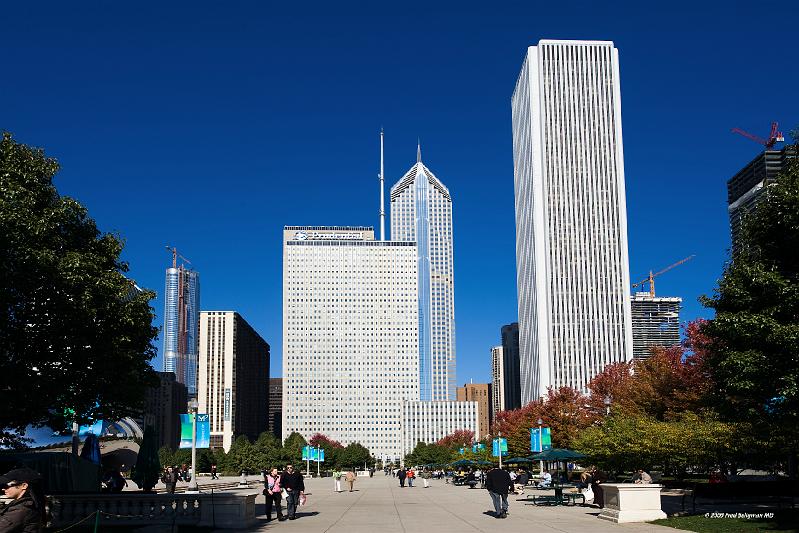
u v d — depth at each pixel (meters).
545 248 177.88
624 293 176.12
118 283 29.41
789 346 24.56
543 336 174.00
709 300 29.62
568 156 181.88
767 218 27.83
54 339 28.09
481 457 102.00
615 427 56.88
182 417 51.47
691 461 47.94
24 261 25.69
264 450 147.00
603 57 186.12
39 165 28.66
